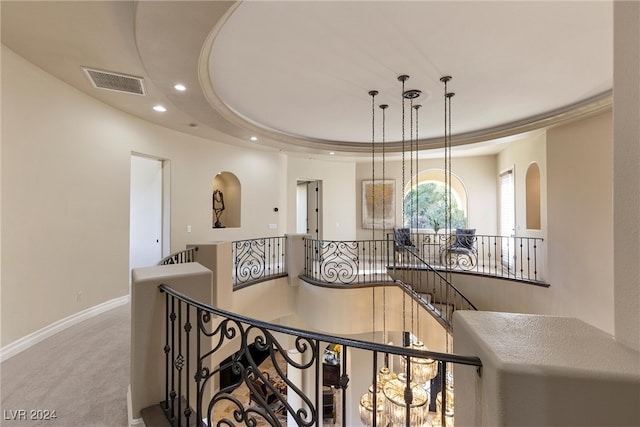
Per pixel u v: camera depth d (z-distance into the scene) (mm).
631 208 813
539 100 3959
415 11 2240
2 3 2164
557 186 4797
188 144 5457
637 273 798
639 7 798
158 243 5164
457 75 3258
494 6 2193
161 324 1955
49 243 3195
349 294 5223
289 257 5977
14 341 2777
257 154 6648
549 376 745
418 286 6621
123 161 4293
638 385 727
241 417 1546
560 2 2150
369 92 3695
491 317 1068
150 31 2195
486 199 7512
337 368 7371
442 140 5879
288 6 2176
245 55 2846
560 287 4750
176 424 1769
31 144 2998
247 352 1517
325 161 7855
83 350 2855
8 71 2754
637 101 795
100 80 3348
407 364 1220
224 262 4312
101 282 3928
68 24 2410
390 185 8055
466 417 1012
